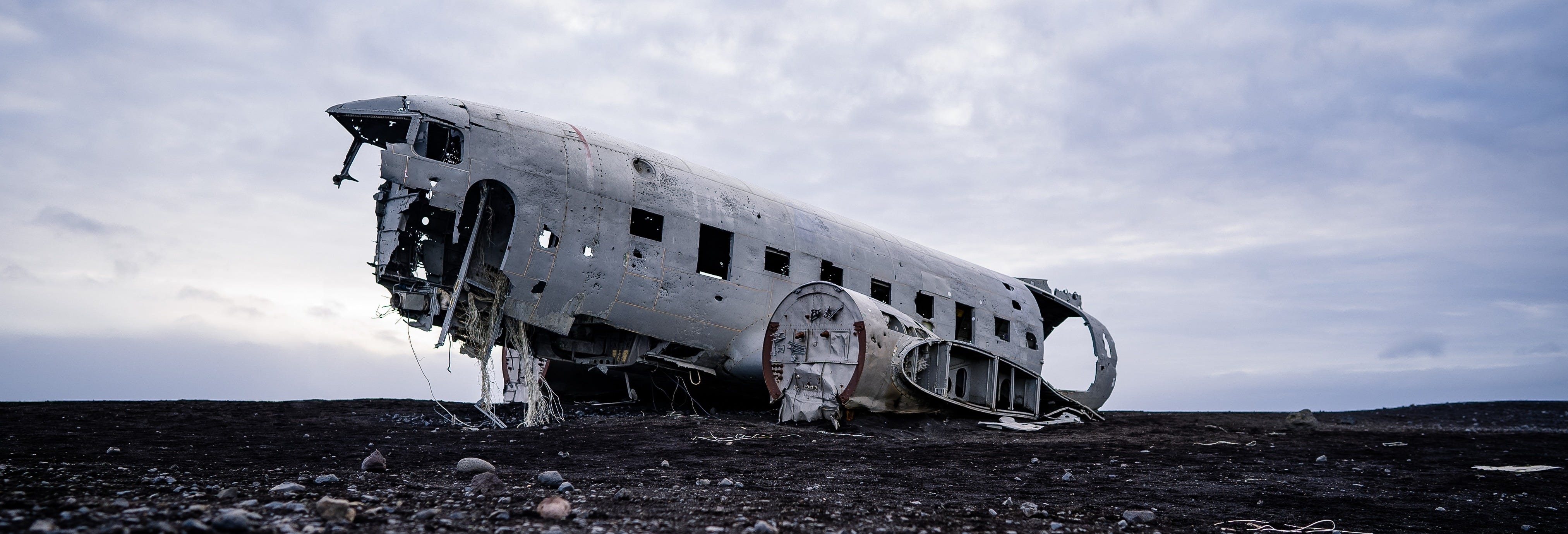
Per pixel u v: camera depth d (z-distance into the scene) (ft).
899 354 52.60
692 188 57.52
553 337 54.70
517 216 48.44
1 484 19.43
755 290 58.23
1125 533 18.34
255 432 39.19
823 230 64.75
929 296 71.05
